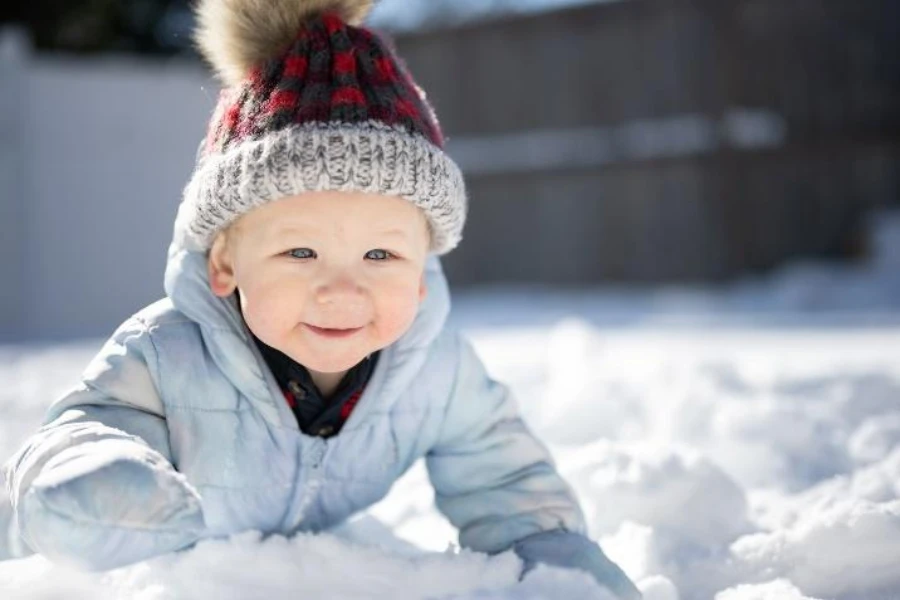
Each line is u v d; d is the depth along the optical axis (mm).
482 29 9586
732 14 8609
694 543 1653
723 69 8602
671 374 3295
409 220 1404
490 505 1594
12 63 7641
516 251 9531
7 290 7605
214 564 1337
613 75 9062
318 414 1502
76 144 7840
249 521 1504
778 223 8578
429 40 9852
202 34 1646
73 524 1084
